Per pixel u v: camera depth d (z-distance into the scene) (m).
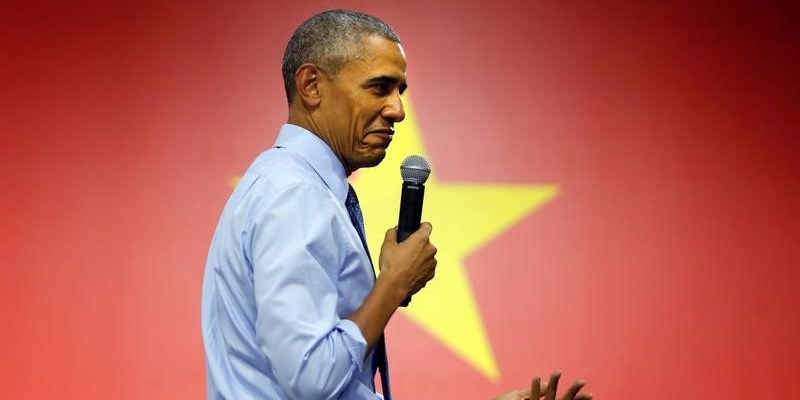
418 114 8.28
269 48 8.21
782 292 8.36
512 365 8.18
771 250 8.38
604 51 8.41
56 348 7.90
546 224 8.29
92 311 7.95
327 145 3.25
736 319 8.34
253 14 8.21
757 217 8.40
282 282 2.83
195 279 8.05
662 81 8.44
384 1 8.34
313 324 2.81
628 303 8.29
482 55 8.34
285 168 3.06
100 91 8.08
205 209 8.09
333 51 3.18
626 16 8.45
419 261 3.07
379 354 3.31
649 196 8.37
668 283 8.33
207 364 3.17
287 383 2.81
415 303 8.16
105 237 8.00
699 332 8.32
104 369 7.93
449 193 8.25
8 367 7.84
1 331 7.85
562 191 8.32
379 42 3.20
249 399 3.06
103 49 8.09
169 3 8.17
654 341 8.29
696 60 8.45
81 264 7.96
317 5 8.26
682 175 8.40
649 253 8.34
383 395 3.37
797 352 8.32
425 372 8.12
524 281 8.24
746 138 8.45
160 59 8.14
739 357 8.32
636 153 8.38
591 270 8.30
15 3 8.03
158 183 8.08
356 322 2.95
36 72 8.02
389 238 3.17
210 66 8.17
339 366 2.81
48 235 7.95
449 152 8.27
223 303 3.09
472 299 8.20
